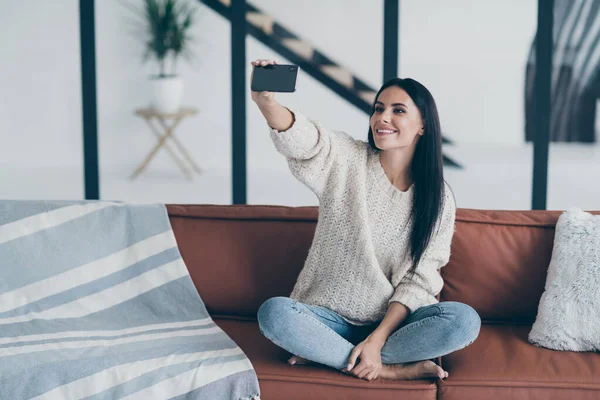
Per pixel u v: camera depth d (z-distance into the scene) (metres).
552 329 1.96
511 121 3.20
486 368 1.84
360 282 2.02
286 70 1.83
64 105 3.35
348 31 3.21
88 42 3.26
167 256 2.23
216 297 2.24
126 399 1.80
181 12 3.25
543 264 2.16
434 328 1.84
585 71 3.13
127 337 2.05
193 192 3.39
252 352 1.96
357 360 1.88
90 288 2.20
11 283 2.18
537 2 3.09
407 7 3.15
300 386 1.82
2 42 3.31
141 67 3.30
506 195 3.26
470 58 3.17
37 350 1.93
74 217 2.25
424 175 2.00
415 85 1.97
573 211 2.13
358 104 3.27
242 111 3.30
